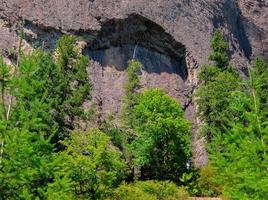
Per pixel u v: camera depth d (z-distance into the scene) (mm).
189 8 73375
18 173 15891
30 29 53219
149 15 64625
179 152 40812
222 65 55469
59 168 17828
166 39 66750
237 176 16812
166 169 40625
